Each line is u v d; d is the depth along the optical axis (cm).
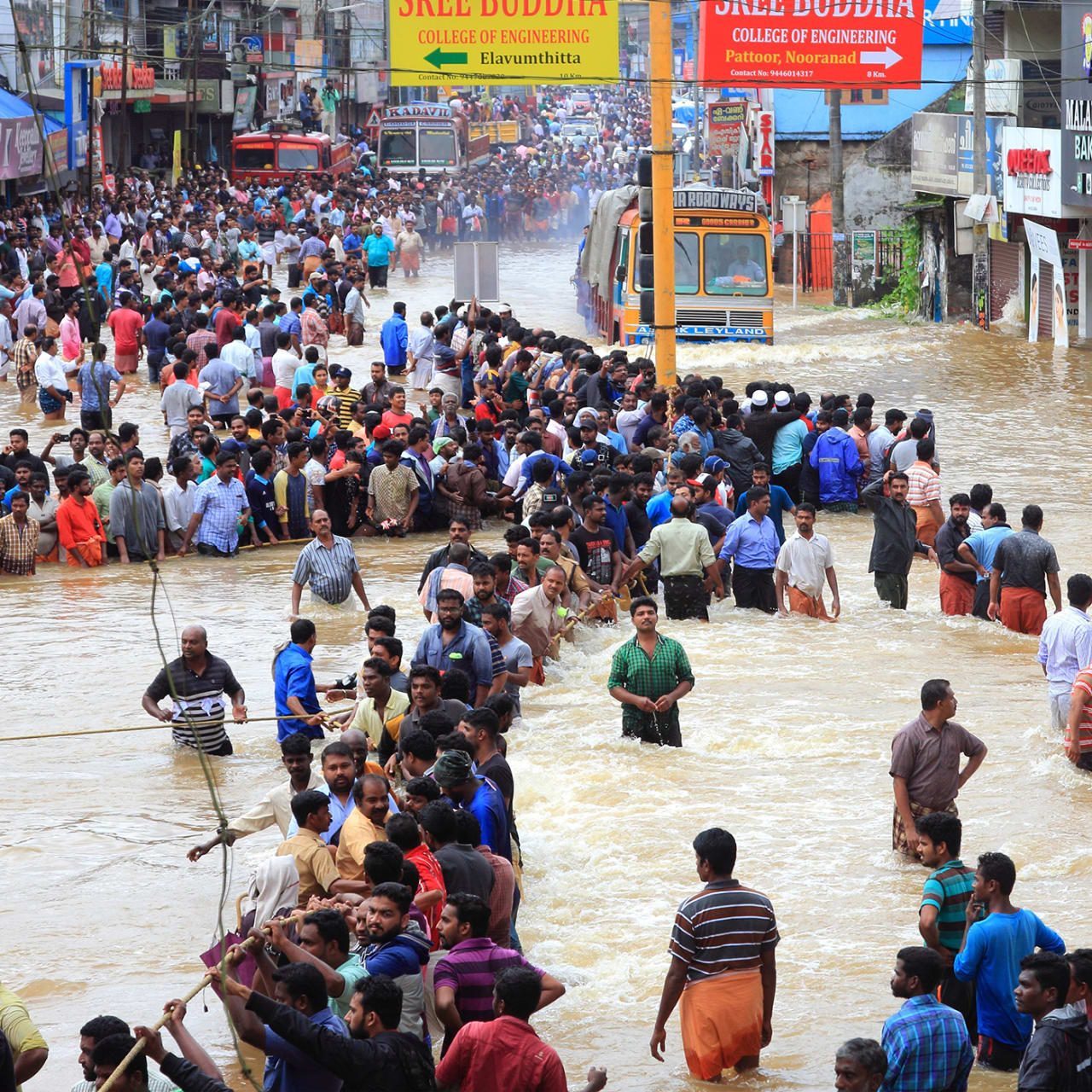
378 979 1228
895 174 9144
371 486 3928
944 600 3253
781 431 4191
